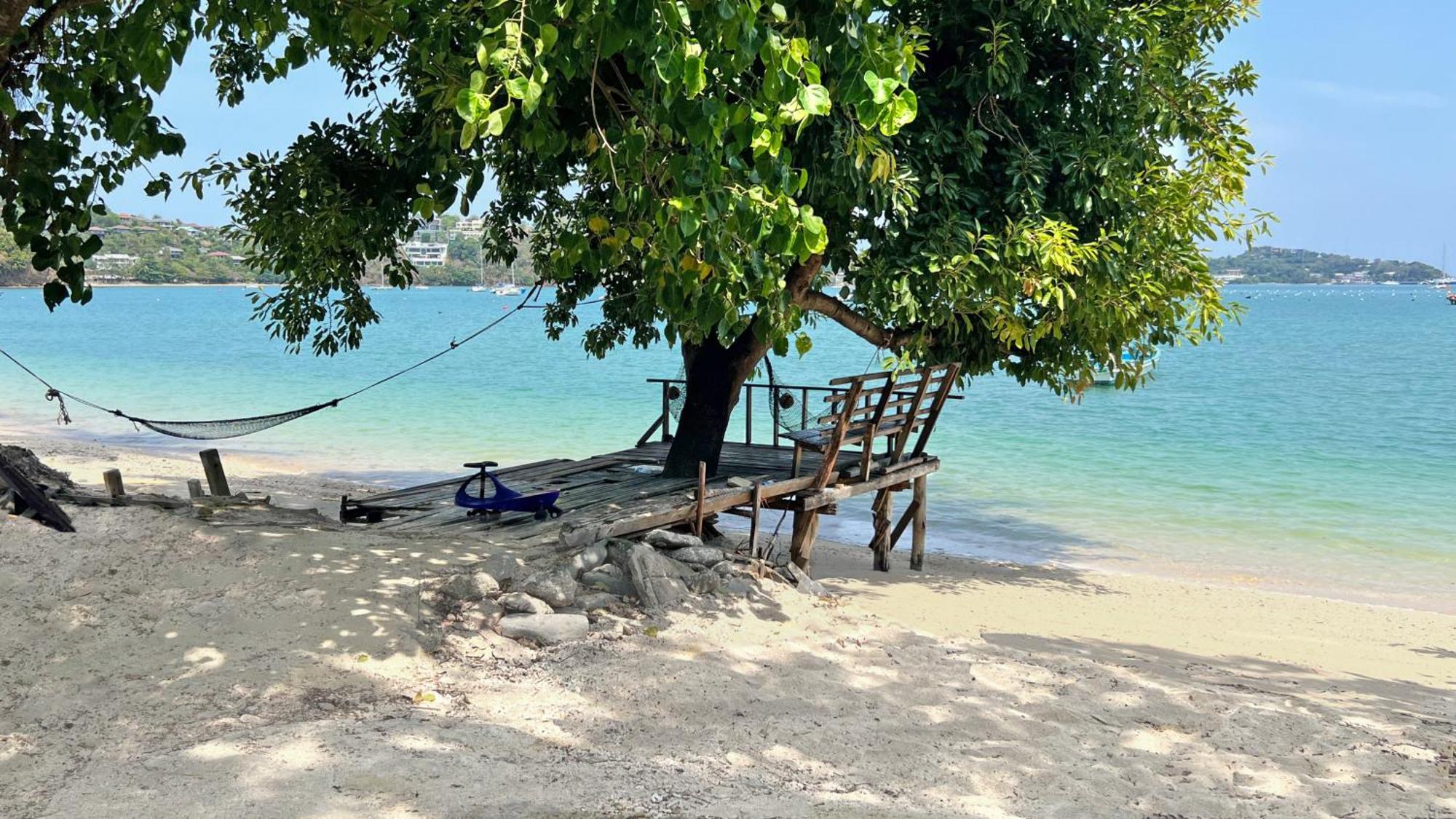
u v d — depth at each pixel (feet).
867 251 37.35
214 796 17.51
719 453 43.50
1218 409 126.21
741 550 37.96
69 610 26.13
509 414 115.14
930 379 46.57
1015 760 22.48
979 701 26.13
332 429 102.12
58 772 18.95
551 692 24.52
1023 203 37.55
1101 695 27.63
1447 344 255.09
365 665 24.72
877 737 23.24
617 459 48.21
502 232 49.57
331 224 39.04
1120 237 39.91
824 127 31.78
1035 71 39.86
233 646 24.95
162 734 20.70
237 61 41.91
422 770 18.86
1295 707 28.71
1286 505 71.15
